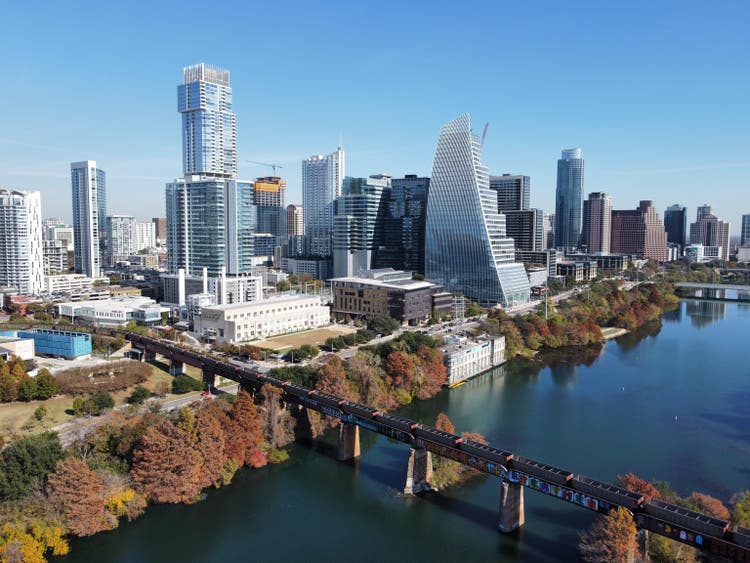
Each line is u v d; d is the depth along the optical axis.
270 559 168.25
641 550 155.62
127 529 182.25
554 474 169.12
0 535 161.38
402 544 174.50
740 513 166.88
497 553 168.88
